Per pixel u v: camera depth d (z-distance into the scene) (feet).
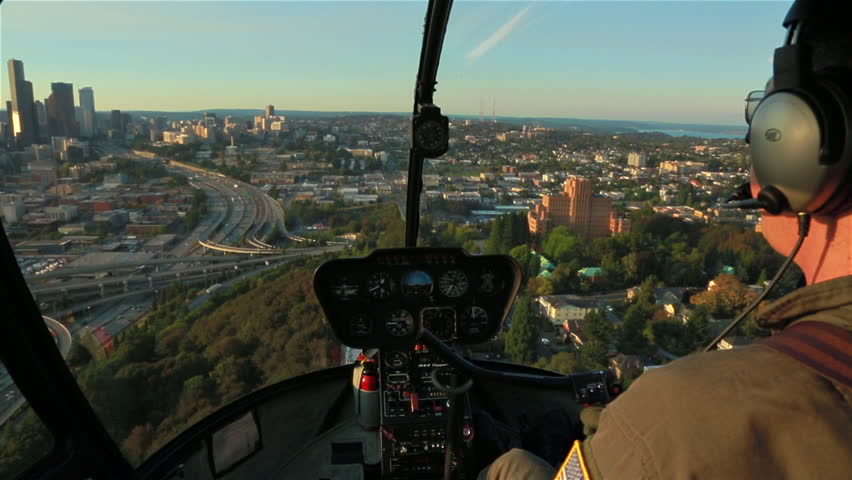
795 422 1.74
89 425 7.26
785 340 1.98
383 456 10.36
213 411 9.84
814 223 2.17
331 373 12.18
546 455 8.86
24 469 6.30
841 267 1.99
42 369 6.70
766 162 2.29
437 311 10.82
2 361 6.34
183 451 8.91
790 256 2.35
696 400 1.90
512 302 11.19
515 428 11.46
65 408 6.97
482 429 10.68
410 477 10.44
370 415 11.38
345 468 10.70
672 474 1.87
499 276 11.19
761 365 1.91
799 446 1.72
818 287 1.96
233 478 9.86
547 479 3.70
